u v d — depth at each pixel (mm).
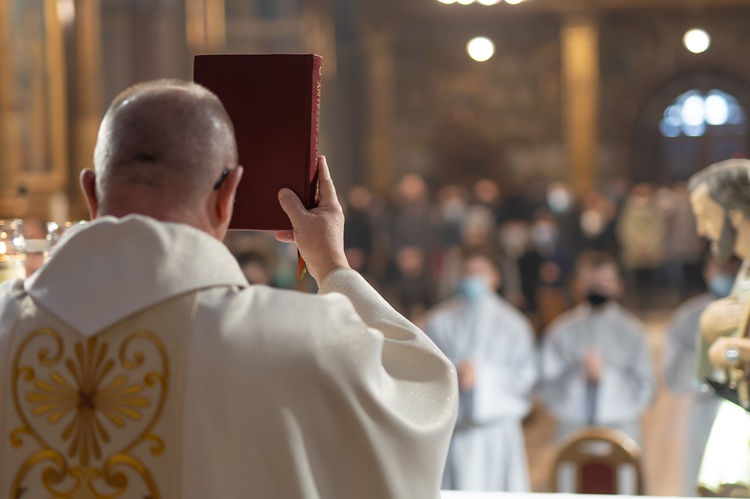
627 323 11055
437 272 24609
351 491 2199
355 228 24922
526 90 33688
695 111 33250
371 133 34156
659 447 13648
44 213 15523
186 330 2160
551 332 11211
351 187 34312
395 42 34219
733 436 3820
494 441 10188
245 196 2562
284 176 2545
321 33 29578
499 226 25812
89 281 2209
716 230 3758
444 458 2334
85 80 17234
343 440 2189
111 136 2270
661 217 25188
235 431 2121
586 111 32500
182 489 2121
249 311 2193
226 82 2545
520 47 33656
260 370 2135
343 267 2551
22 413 2193
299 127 2529
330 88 33812
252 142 2547
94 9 17578
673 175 33469
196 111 2258
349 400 2178
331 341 2191
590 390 10891
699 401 7422
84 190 2375
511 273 20594
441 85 34125
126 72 20922
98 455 2154
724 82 32969
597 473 7176
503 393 10398
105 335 2182
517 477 10234
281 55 2529
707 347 3801
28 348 2215
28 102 15336
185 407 2129
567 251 23281
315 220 2535
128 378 2156
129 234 2209
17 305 2268
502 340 10773
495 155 33781
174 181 2240
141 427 2139
